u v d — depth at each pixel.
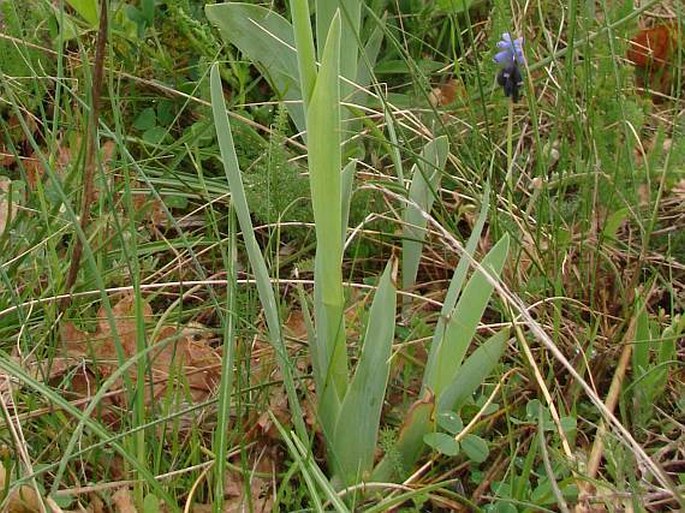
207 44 0.73
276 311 0.47
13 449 0.48
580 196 0.67
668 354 0.55
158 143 0.69
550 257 0.62
